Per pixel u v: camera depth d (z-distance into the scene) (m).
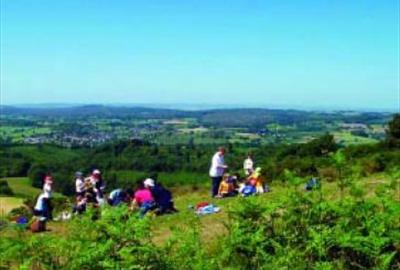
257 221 8.66
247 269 8.14
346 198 9.00
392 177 9.45
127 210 8.15
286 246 8.38
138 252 7.64
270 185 26.91
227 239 8.34
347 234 8.12
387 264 8.04
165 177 98.06
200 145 156.88
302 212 8.70
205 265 7.84
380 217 8.55
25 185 107.69
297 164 36.19
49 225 21.47
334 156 9.52
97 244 7.72
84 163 116.06
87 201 24.16
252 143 164.12
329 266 7.83
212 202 24.30
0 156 135.62
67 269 7.77
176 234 8.27
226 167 27.30
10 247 8.00
